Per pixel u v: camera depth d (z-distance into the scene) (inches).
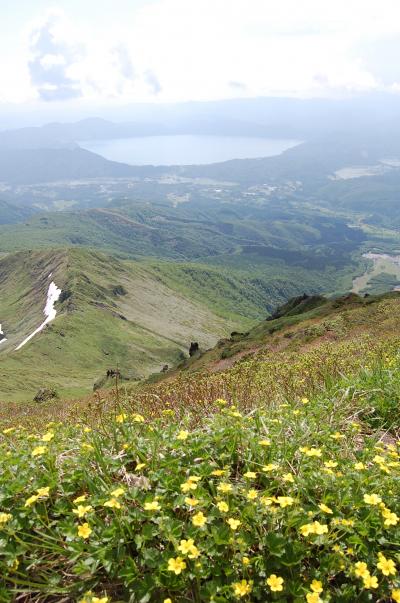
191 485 139.7
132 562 131.0
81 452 178.7
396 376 305.9
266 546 136.4
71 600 138.3
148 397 316.8
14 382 4569.4
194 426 229.1
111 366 6240.2
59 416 573.6
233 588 125.4
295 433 202.8
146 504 135.2
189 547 121.5
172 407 289.0
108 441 197.5
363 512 148.7
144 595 126.0
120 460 177.0
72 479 162.7
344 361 464.4
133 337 7386.8
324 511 143.4
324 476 160.4
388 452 188.4
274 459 177.0
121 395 313.4
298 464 173.9
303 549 134.1
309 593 120.4
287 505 141.1
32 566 141.2
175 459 163.0
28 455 176.7
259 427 205.0
